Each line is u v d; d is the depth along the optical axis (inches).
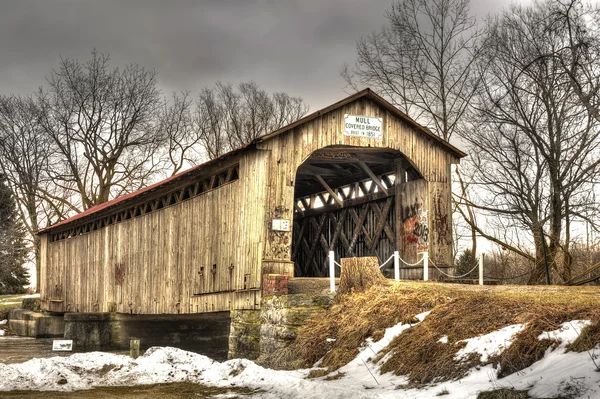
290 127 633.0
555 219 778.8
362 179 816.3
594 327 315.3
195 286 733.3
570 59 652.7
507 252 958.4
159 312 815.7
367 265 536.4
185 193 797.2
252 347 603.2
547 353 320.8
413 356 382.3
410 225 725.9
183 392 417.1
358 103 680.4
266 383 420.5
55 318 1175.6
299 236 935.7
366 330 457.7
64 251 1183.6
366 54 1176.2
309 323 521.7
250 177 641.0
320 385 374.6
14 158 1615.4
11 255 1876.2
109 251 992.9
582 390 265.7
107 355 532.7
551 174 770.2
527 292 482.9
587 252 807.1
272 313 559.5
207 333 943.7
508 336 347.3
